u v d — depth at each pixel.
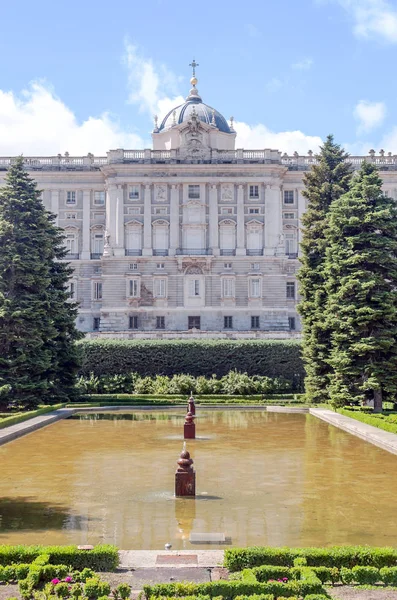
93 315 102.62
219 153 101.31
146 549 16.17
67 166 104.12
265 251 100.19
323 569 13.57
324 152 64.25
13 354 49.56
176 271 99.44
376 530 17.72
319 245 58.62
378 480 24.05
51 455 29.78
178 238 100.50
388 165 104.06
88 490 22.45
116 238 100.12
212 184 100.69
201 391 61.09
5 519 18.83
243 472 25.64
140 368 65.44
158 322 98.94
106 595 12.55
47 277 55.47
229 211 101.19
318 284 57.72
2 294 48.94
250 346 65.94
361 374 46.19
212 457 29.25
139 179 100.56
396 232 48.22
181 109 115.62
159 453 30.38
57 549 14.29
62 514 19.34
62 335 55.12
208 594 12.54
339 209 48.88
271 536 17.20
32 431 38.44
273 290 99.50
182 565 14.55
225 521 18.62
